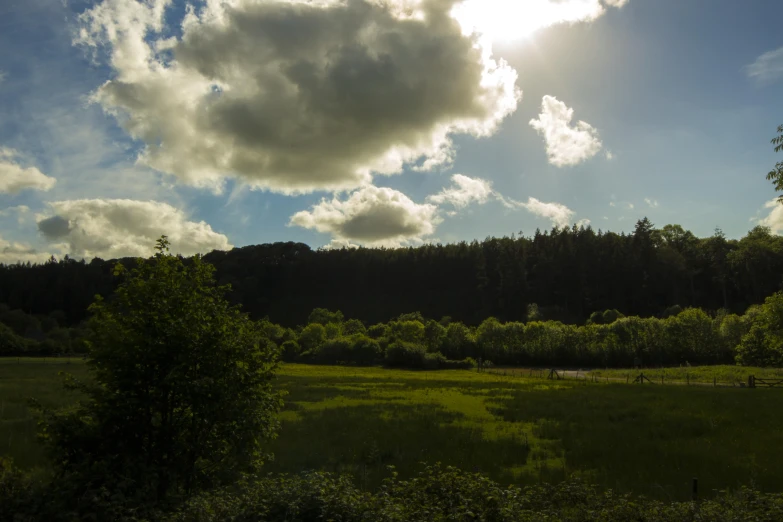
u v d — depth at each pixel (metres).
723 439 20.41
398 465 16.19
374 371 82.81
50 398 31.45
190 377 11.17
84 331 11.91
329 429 23.06
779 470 15.40
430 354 94.06
